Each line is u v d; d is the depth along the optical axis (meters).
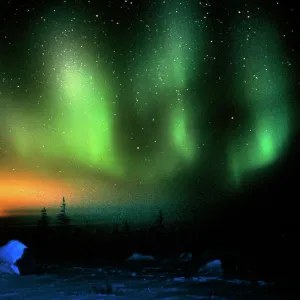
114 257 12.70
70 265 11.13
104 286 7.70
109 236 15.83
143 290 7.24
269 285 7.68
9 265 9.51
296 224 14.01
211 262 9.89
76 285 7.89
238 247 12.06
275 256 10.66
